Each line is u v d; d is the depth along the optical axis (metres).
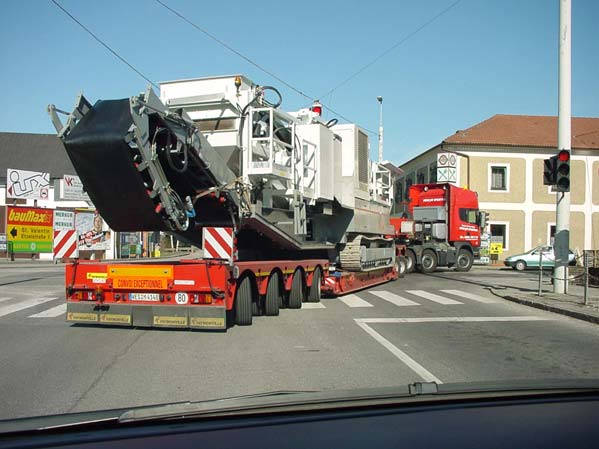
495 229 38.41
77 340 8.61
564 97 14.52
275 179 10.84
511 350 8.15
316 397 3.28
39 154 47.94
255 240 11.66
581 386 3.51
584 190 39.09
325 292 14.23
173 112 8.51
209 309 8.71
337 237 14.93
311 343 8.51
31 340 8.61
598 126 41.59
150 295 8.94
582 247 38.88
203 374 6.55
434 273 25.75
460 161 38.09
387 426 2.76
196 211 10.08
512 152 38.41
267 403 3.15
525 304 13.51
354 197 14.84
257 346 8.23
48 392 5.78
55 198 41.22
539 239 38.31
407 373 6.65
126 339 8.70
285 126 11.61
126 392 5.78
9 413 5.06
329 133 13.23
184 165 8.48
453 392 3.38
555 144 38.38
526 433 2.63
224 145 10.25
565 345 8.57
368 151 16.34
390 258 19.86
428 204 26.58
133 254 37.56
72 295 9.32
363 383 6.18
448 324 10.58
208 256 8.99
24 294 15.23
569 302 13.10
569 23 14.52
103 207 8.71
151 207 8.44
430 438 2.56
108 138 7.77
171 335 9.04
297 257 13.34
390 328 10.04
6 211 37.78
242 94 10.41
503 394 3.37
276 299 11.07
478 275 24.44
